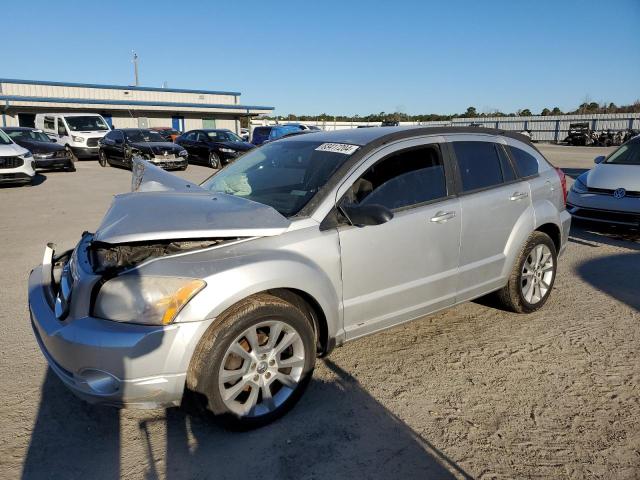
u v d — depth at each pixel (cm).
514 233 413
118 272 258
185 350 253
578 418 296
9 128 1733
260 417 286
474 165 396
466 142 395
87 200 1126
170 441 278
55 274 338
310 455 266
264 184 355
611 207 713
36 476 252
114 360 245
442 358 370
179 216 276
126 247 277
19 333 412
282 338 292
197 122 4075
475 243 384
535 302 448
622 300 483
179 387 257
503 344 391
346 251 310
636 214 692
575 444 273
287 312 283
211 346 260
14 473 253
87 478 251
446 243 363
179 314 252
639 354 373
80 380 254
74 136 2086
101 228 275
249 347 280
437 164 371
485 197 388
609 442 274
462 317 443
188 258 263
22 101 3167
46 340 269
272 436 282
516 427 288
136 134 1858
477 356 372
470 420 295
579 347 385
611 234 772
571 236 761
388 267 332
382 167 340
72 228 823
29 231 800
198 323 254
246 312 268
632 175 727
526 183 428
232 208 295
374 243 322
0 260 631
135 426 292
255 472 254
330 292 304
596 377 342
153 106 3741
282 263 278
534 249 438
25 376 344
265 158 394
